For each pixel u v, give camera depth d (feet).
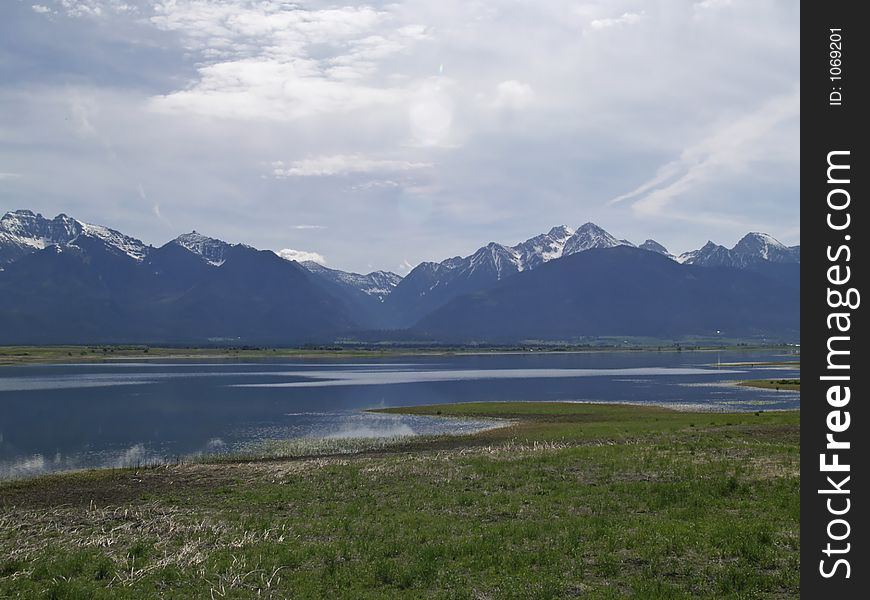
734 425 220.43
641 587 71.72
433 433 255.70
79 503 141.18
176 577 81.10
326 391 460.55
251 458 208.33
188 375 646.33
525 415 306.55
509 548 87.20
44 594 75.87
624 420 272.10
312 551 89.10
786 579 73.10
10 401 388.98
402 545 89.81
